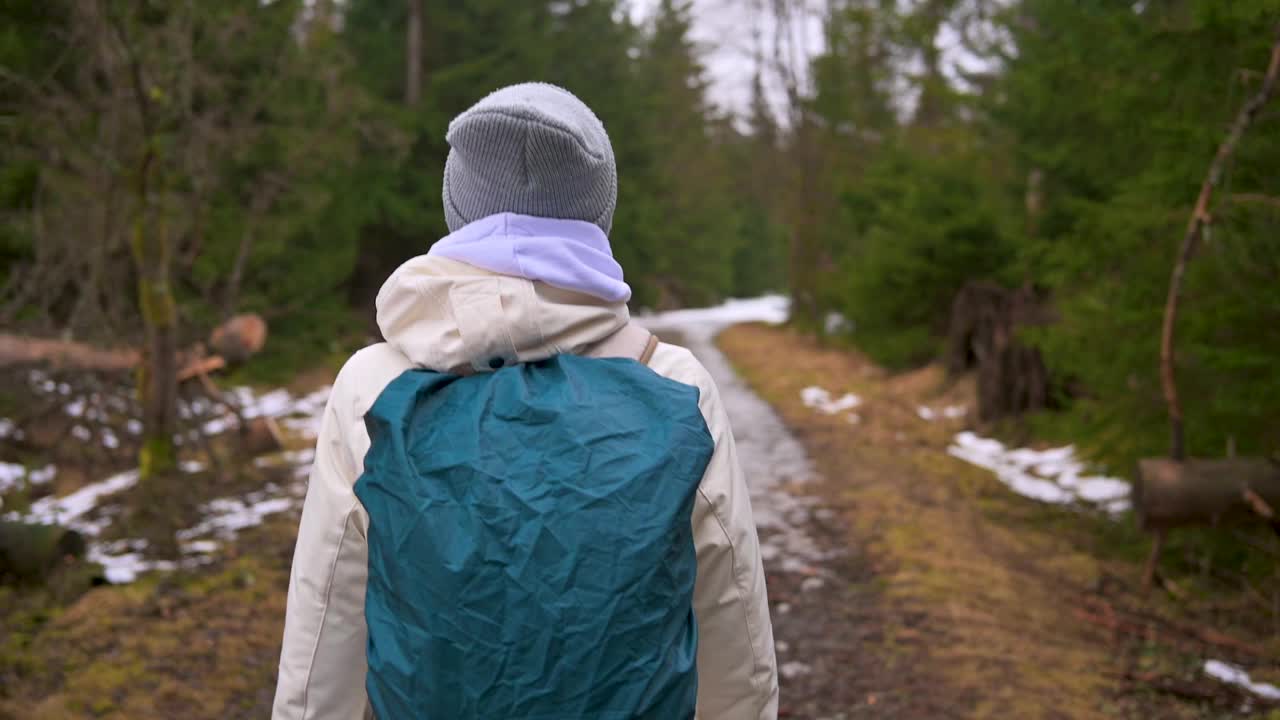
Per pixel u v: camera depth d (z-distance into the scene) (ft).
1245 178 13.32
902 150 42.32
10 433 22.76
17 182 24.66
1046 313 27.66
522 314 3.13
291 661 3.12
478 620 2.69
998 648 12.60
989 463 24.41
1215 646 12.67
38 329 23.45
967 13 31.99
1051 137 27.20
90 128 22.35
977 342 31.63
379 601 2.87
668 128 131.54
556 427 2.91
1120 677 11.71
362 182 54.75
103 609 13.61
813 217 65.41
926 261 36.40
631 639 2.70
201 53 22.06
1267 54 13.12
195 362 23.07
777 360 48.60
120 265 23.57
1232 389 13.76
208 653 12.24
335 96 27.35
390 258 62.49
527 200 3.39
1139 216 14.33
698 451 2.96
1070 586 15.19
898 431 28.94
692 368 3.39
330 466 3.22
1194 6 12.75
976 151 35.42
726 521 3.11
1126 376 14.90
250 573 15.44
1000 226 32.86
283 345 39.81
